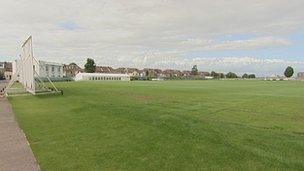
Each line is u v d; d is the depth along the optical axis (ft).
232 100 77.25
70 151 28.60
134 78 448.24
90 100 74.02
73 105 63.21
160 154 26.94
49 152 28.43
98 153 27.73
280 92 119.96
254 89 146.20
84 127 39.34
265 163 24.18
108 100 74.49
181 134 33.60
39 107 62.23
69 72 504.43
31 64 85.76
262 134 33.81
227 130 35.78
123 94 98.07
